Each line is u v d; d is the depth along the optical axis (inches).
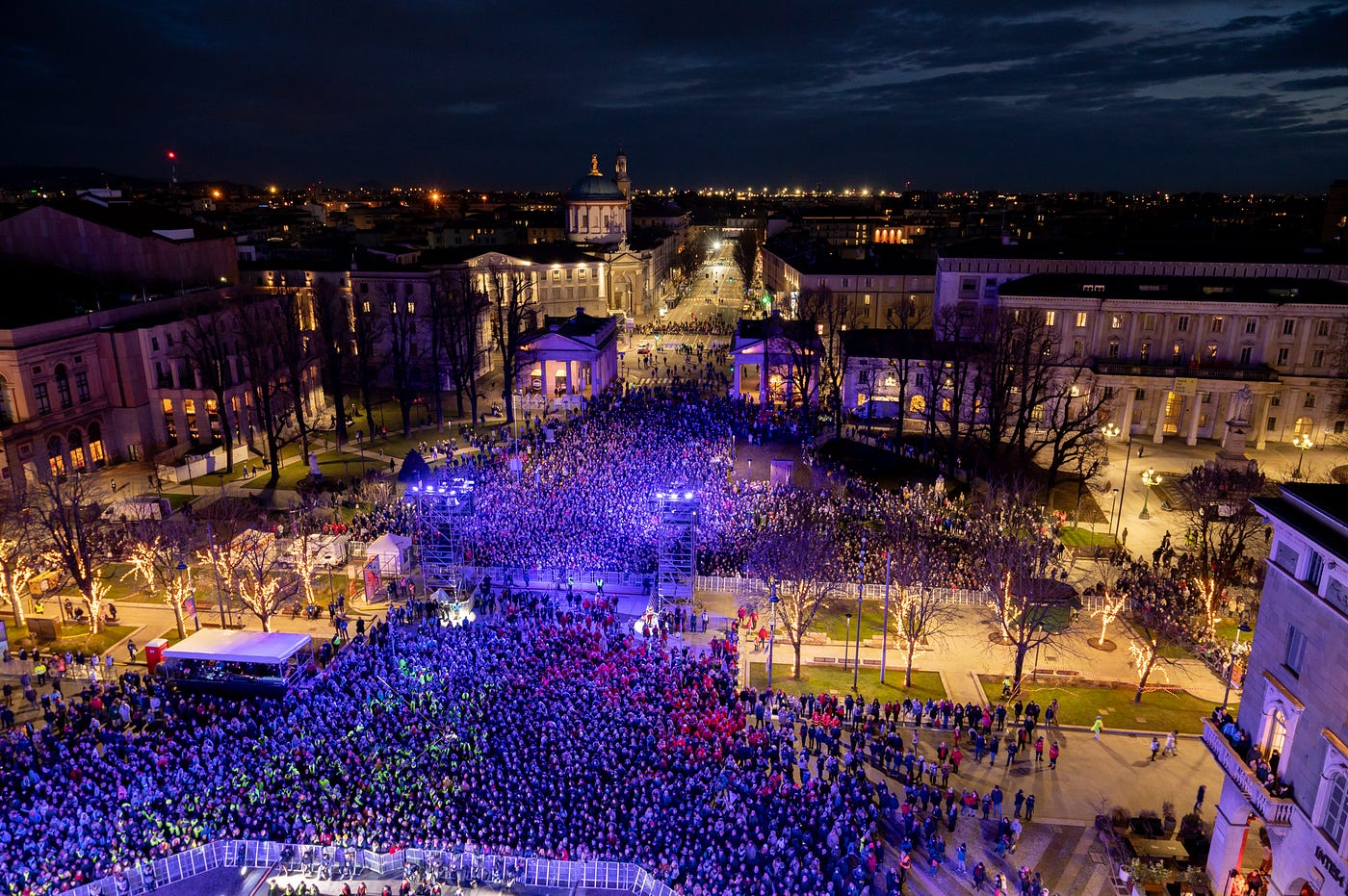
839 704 1942.7
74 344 3270.2
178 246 4109.3
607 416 3853.3
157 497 2896.2
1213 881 1427.2
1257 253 4151.1
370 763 1638.8
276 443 3444.9
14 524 2409.0
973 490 3036.4
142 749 1656.0
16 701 1946.4
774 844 1423.5
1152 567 2444.6
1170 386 3641.7
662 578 2433.6
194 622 2320.4
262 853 1476.4
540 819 1482.5
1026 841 1540.4
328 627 2293.3
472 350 4266.7
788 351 4247.0
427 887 1406.3
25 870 1371.8
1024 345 3491.6
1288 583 1312.7
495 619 2223.2
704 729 1723.7
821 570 2198.6
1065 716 1900.8
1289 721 1296.8
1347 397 3518.7
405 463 2997.0
